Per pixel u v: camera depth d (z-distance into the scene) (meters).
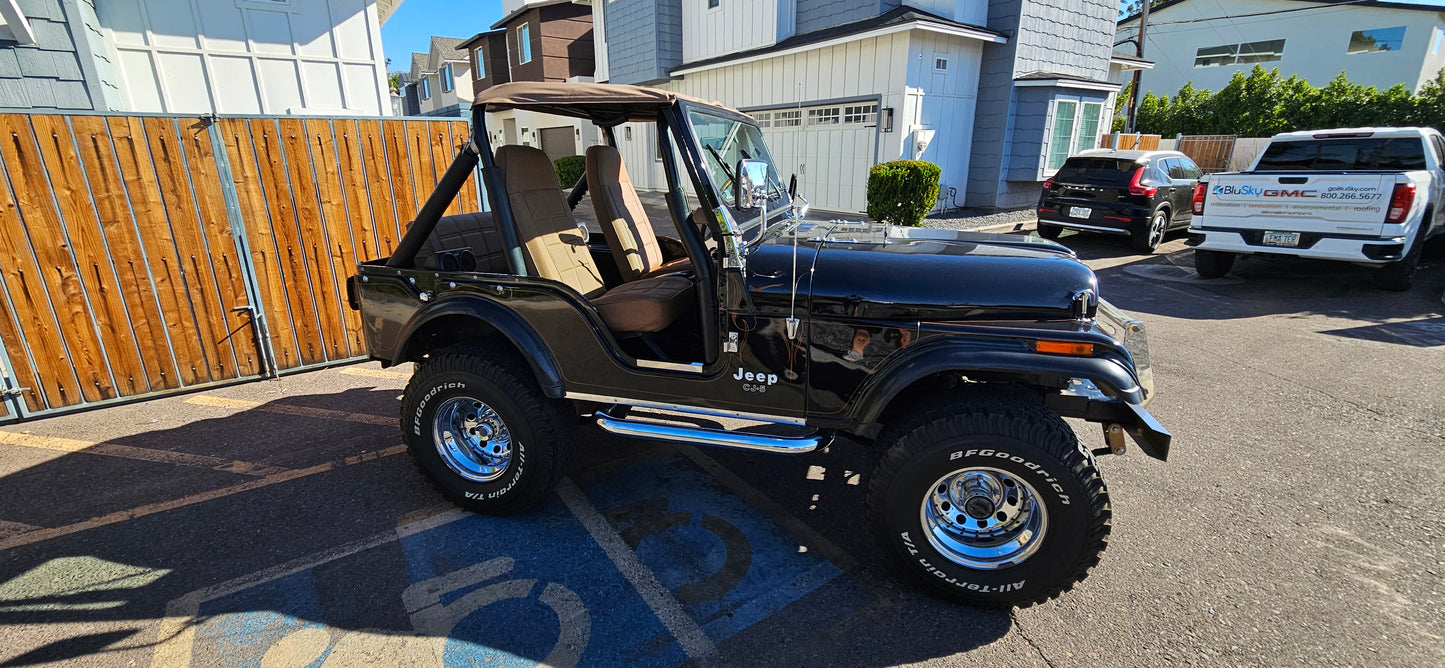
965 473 2.46
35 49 5.98
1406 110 17.52
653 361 2.81
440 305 3.02
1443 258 9.13
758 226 2.95
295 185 4.80
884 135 11.68
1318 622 2.45
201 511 3.19
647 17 16.17
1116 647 2.34
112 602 2.56
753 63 14.05
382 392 4.72
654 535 3.02
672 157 2.70
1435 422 4.10
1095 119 13.48
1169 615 2.49
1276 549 2.89
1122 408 2.50
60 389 4.27
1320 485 3.41
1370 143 7.73
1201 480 3.47
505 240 2.88
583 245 3.48
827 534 3.03
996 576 2.45
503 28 25.33
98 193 4.16
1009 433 2.32
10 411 4.16
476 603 2.56
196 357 4.68
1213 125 20.66
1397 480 3.45
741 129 3.28
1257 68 19.84
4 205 3.91
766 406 2.69
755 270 2.59
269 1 7.64
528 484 3.02
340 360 5.28
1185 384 4.74
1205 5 24.33
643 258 3.72
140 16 6.98
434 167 5.35
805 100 12.97
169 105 7.32
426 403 3.08
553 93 2.65
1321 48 22.34
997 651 2.33
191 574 2.73
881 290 2.50
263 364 4.95
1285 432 4.00
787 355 2.60
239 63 7.61
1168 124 21.62
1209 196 7.52
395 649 2.33
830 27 12.94
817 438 2.63
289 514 3.17
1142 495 3.33
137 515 3.16
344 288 5.17
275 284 4.88
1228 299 7.09
